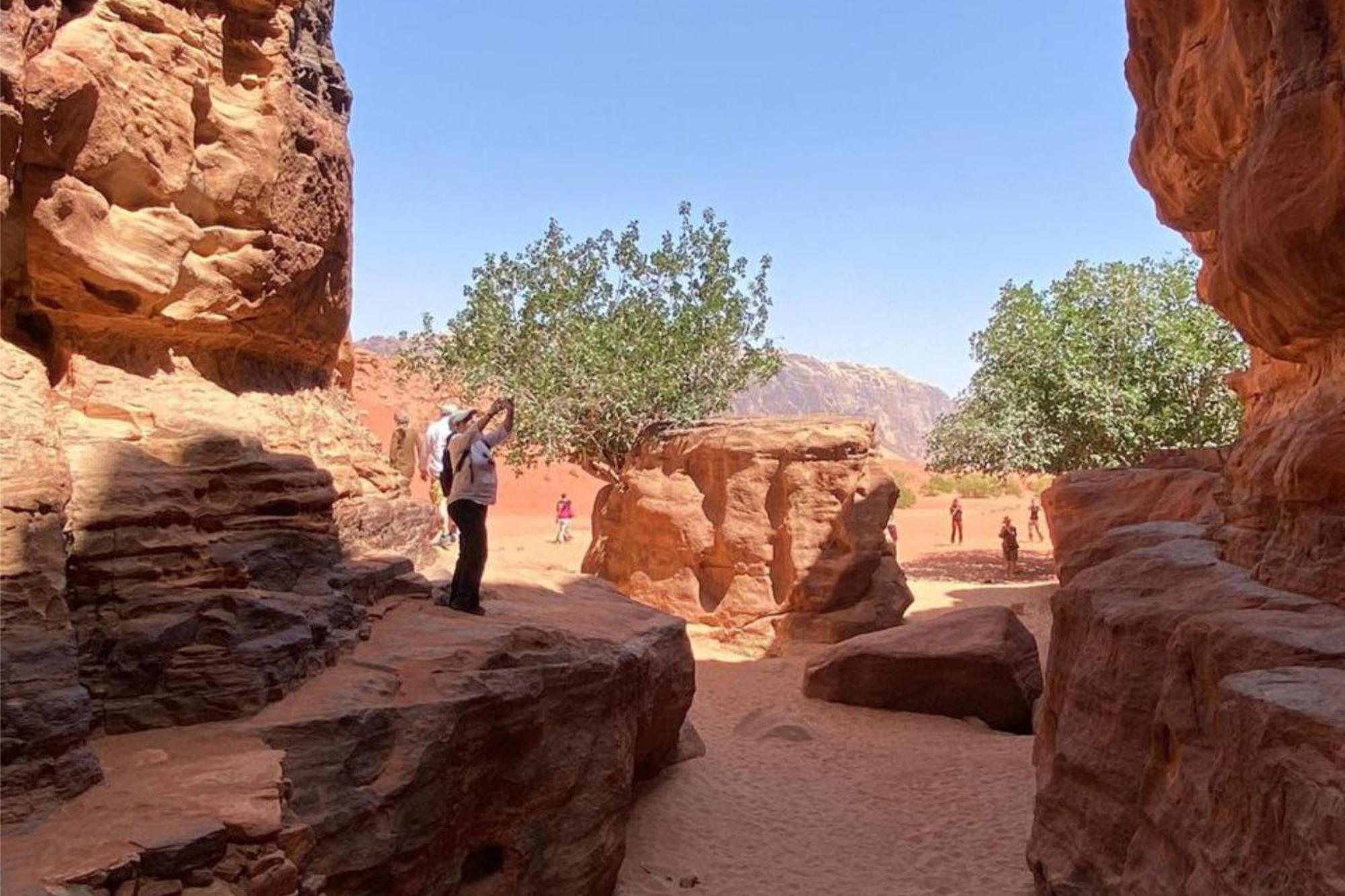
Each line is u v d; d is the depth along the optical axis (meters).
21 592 4.25
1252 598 5.64
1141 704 5.86
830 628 15.80
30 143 5.36
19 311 5.85
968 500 47.66
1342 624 4.94
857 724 12.13
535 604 9.24
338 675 5.99
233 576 5.66
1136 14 8.90
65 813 4.06
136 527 5.37
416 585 8.29
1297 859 3.70
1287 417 6.80
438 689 5.98
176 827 3.96
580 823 6.86
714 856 8.11
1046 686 7.66
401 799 5.31
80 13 5.75
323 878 4.65
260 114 7.18
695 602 16.86
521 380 21.14
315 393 9.35
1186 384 21.56
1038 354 22.73
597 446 21.69
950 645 12.68
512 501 45.66
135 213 6.24
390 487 10.12
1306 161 5.39
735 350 22.42
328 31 9.21
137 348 6.71
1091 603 6.84
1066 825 6.32
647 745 8.92
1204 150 7.82
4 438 4.43
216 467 6.09
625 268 22.33
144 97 6.06
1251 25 6.33
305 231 7.98
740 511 16.53
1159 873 5.07
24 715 4.03
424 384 49.50
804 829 8.71
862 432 16.33
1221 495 7.70
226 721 5.15
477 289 21.81
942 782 9.91
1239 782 4.27
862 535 15.91
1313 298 5.79
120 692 5.02
